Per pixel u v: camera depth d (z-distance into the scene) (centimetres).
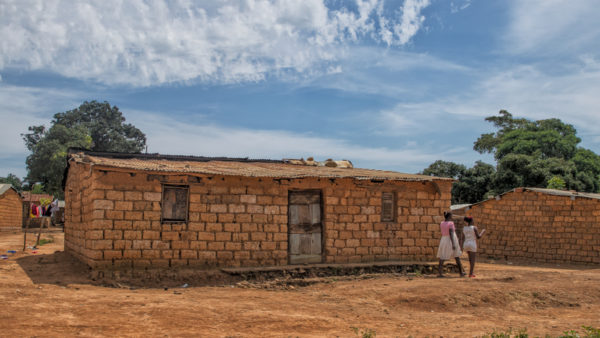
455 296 1145
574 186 4081
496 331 880
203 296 1076
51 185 5281
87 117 7469
